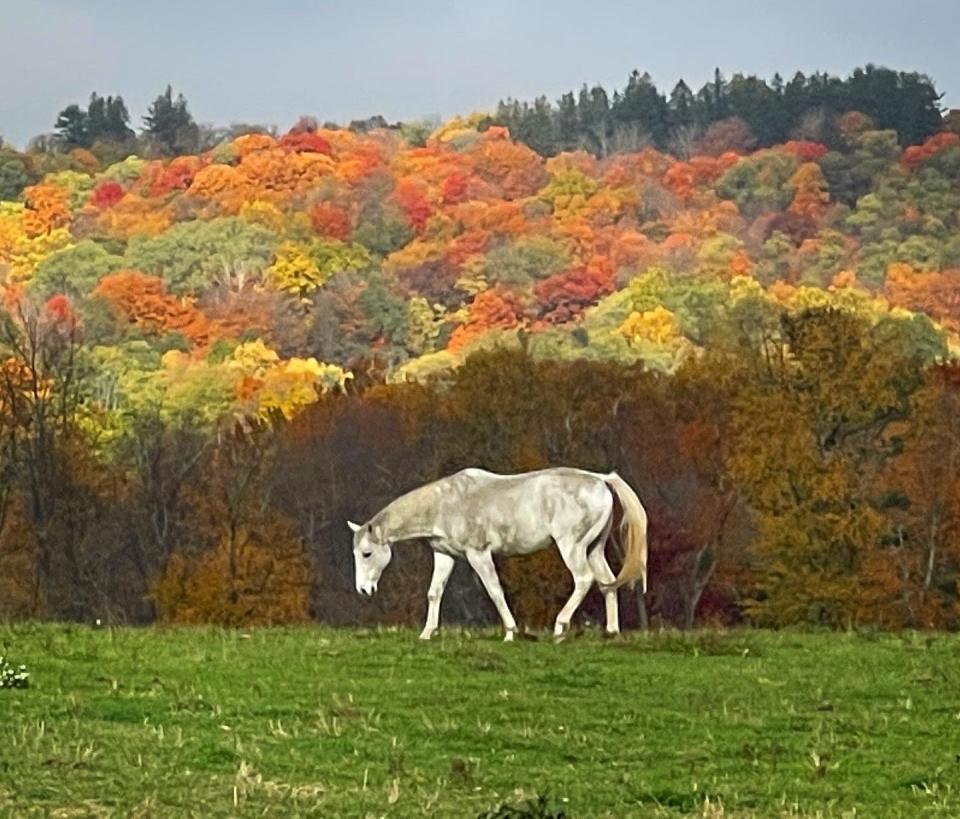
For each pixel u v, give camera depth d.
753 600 45.91
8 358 62.97
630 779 14.40
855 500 45.97
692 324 103.62
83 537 48.91
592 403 51.59
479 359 54.00
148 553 49.09
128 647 20.80
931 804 13.84
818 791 14.21
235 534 47.91
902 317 84.81
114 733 14.98
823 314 51.28
